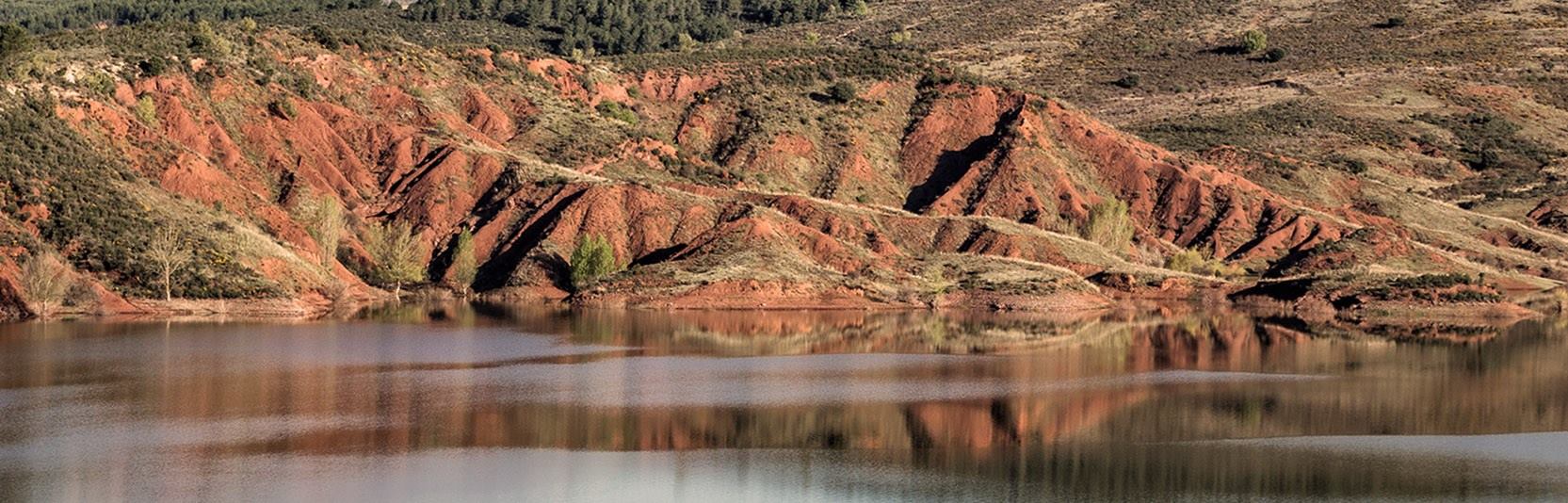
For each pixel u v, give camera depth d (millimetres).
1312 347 101375
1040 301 135125
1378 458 64625
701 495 58000
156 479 58750
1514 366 91125
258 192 141625
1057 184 175125
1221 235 171875
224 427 68000
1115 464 63344
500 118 174125
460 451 64250
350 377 81750
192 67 151125
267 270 120688
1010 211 171750
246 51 161250
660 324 113375
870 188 179750
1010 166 175875
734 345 99000
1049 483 60406
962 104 191000
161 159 131750
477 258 146125
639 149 172250
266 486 58125
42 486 57594
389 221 150375
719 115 191375
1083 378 84250
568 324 112312
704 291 131625
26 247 109438
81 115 129125
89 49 146875
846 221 154750
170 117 142125
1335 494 59125
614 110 187250
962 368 87688
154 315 109750
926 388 80000
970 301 136375
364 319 112875
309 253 131625
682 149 181500
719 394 77625
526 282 138750
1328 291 140000
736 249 139750
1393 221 181875
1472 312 134000
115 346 91938
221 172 136500
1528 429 70875
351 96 166625
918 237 158750
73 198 116000
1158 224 176375
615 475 60875
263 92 155625
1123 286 148000
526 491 58281
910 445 66500
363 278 139125
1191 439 68062
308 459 62406
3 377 79625
